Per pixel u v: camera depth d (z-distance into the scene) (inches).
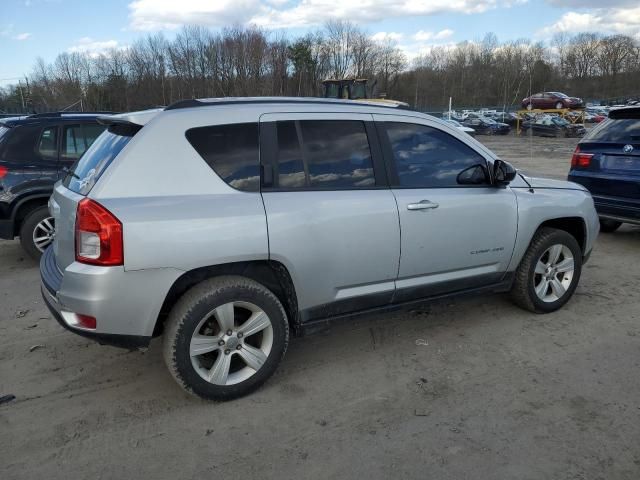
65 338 170.1
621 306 191.6
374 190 144.6
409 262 149.7
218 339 128.4
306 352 159.0
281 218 128.6
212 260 122.0
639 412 126.0
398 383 140.8
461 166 161.9
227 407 130.8
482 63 3538.4
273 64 2824.8
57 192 140.5
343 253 138.3
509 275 174.2
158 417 126.8
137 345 122.6
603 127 274.7
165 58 2691.9
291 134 136.3
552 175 568.4
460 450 113.3
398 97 3368.6
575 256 186.9
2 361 154.6
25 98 2277.3
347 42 3139.8
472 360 152.8
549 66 3609.7
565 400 131.4
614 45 3818.9
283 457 112.2
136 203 117.6
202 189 124.2
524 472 106.4
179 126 125.7
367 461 110.4
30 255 249.0
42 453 114.0
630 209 255.8
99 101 2657.5
